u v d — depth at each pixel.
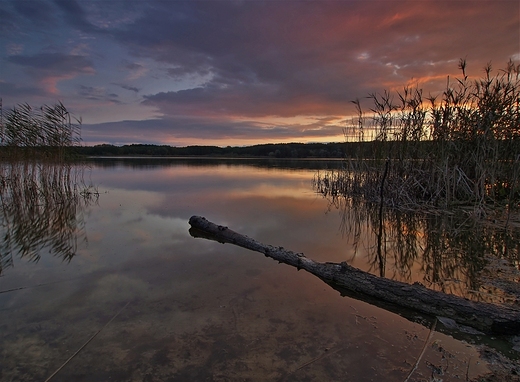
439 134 6.88
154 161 28.52
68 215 6.30
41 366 1.84
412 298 2.52
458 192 6.82
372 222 5.68
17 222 5.83
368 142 8.41
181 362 1.89
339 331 2.21
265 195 8.75
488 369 1.78
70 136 8.45
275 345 2.05
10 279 3.12
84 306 2.56
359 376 1.75
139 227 5.25
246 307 2.55
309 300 2.68
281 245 4.28
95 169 18.44
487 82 6.22
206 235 4.76
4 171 8.11
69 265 3.51
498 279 3.06
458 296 2.48
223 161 28.73
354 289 2.86
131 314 2.44
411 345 2.04
